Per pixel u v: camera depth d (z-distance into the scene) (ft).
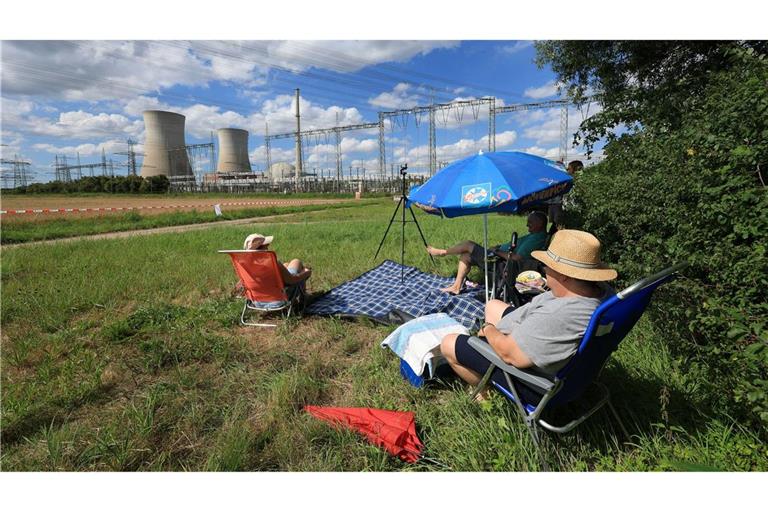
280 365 11.89
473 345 8.01
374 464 7.67
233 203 131.64
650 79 26.78
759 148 8.61
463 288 17.75
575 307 6.57
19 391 10.14
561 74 31.65
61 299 17.15
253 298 15.43
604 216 14.99
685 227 9.93
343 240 34.50
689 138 11.23
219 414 9.41
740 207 8.63
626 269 12.29
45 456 8.11
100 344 13.25
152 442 8.48
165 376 11.19
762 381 6.07
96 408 9.81
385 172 220.84
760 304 7.53
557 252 6.86
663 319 9.82
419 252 27.07
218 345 12.68
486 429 8.03
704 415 7.80
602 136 18.69
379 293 17.92
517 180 12.37
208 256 27.81
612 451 7.67
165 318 15.03
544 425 7.21
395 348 10.59
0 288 18.99
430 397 9.79
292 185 281.13
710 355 8.06
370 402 9.71
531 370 7.36
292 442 8.23
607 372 9.50
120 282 20.04
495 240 31.71
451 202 12.64
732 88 10.71
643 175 13.69
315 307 16.42
